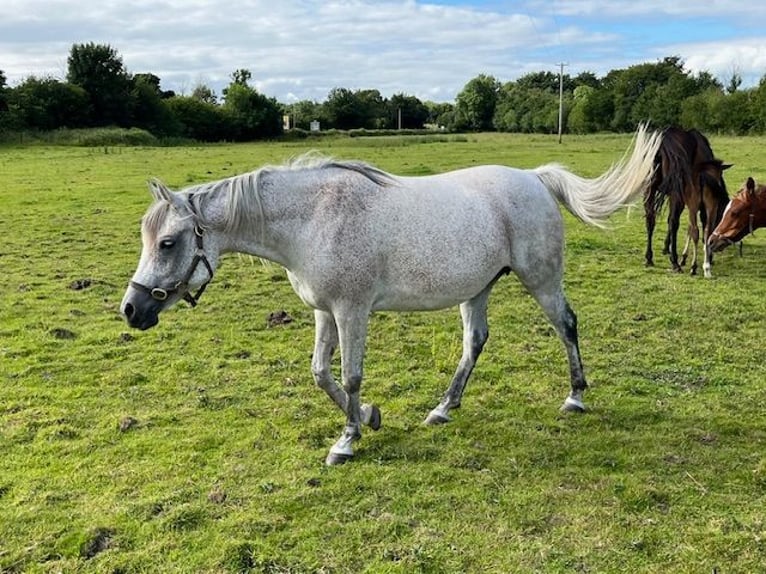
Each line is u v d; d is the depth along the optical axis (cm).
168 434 492
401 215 428
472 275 451
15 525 379
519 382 581
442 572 335
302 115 8594
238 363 636
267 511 389
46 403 550
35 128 4834
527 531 367
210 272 421
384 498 402
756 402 527
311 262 420
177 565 344
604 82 7462
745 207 748
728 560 339
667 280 923
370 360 645
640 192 495
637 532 363
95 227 1339
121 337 709
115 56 5534
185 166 2533
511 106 8144
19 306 830
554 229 482
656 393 551
